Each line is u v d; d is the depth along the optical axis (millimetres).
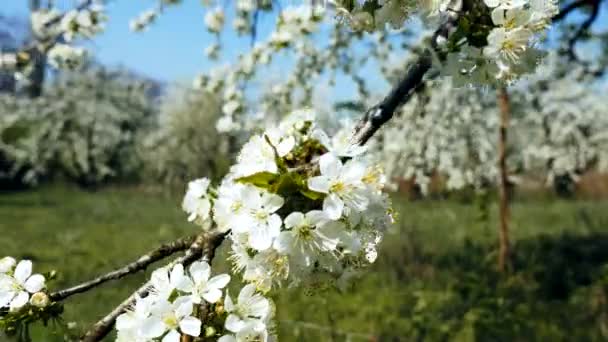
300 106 6863
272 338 1607
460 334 6379
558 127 18094
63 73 26203
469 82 1897
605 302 7168
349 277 1693
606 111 19719
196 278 1611
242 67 5797
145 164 28141
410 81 2002
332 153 1635
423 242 10484
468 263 9352
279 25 4578
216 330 1597
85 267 9258
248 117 5855
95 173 27891
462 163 9125
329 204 1530
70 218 17156
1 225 15242
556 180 20953
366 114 2021
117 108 27328
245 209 1563
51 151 25438
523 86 10445
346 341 5879
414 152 8445
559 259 9641
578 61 7672
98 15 5398
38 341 3490
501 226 8828
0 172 25797
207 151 26234
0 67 5504
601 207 18250
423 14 1880
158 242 11188
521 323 6746
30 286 1832
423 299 7211
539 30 1805
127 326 1563
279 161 1650
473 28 1859
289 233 1537
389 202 1677
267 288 1644
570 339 6344
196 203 2146
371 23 1887
